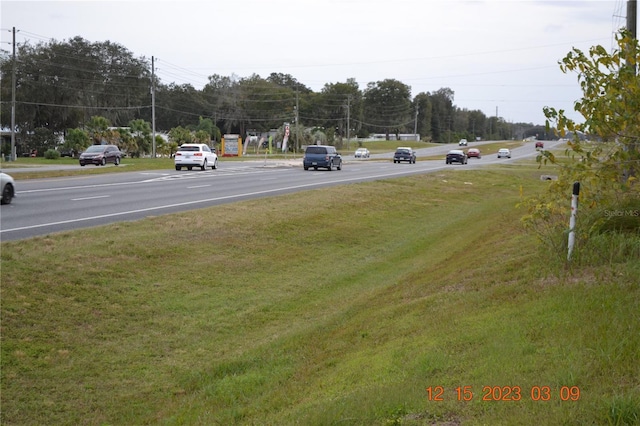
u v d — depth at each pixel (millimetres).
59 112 97875
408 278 13172
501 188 39156
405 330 8211
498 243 14008
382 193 30078
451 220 24578
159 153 80875
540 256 10328
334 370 7383
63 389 8070
